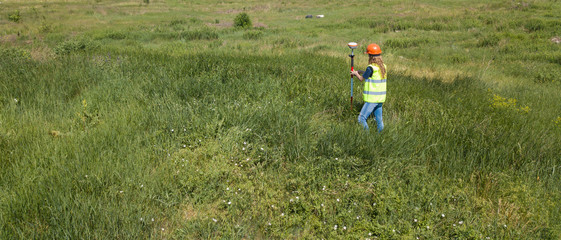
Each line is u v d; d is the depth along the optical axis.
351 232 3.27
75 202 3.18
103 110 5.60
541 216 3.37
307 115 5.56
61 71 7.61
